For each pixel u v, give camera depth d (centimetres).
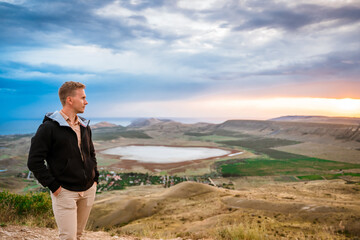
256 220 2697
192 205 5572
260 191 8056
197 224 2973
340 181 14950
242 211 4059
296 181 15912
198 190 7325
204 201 5819
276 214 3609
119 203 6066
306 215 3353
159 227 3077
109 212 5594
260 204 4391
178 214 4772
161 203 6156
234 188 13362
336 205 3694
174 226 3173
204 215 4150
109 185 14338
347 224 2584
